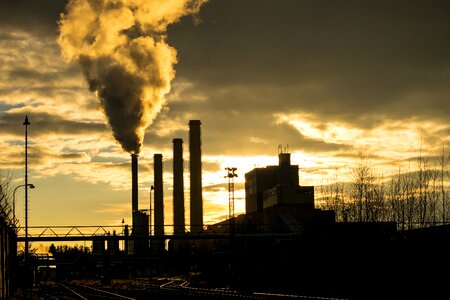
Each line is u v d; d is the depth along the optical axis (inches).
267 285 4758.9
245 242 5787.4
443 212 4121.6
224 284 5664.4
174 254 6899.6
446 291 3144.7
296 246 4849.9
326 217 5147.6
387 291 3474.4
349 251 4156.0
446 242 3383.4
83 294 4603.8
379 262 3828.7
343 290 3794.3
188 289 4884.4
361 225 4288.9
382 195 4722.0
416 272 3476.9
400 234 3887.8
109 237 5275.6
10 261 3956.7
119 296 4170.8
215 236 5693.9
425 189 4210.1
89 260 6815.9
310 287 4212.6
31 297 3961.6
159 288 5369.1
